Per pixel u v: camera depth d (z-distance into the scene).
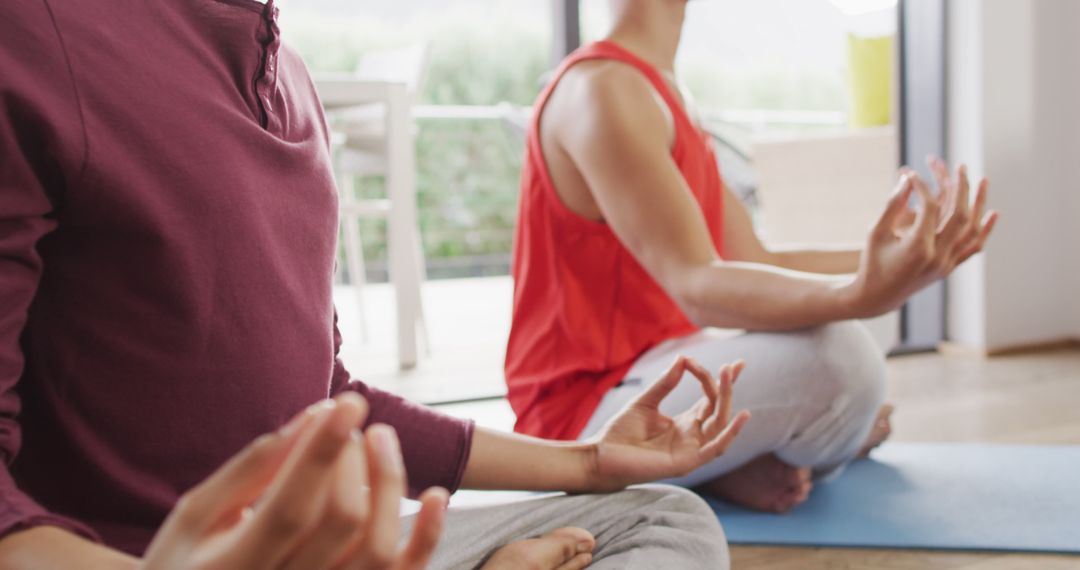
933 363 3.23
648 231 1.38
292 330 0.76
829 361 1.40
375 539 0.42
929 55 3.45
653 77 1.51
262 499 0.42
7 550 0.51
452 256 6.86
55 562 0.50
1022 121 3.36
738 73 6.64
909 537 1.46
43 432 0.70
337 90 3.03
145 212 0.66
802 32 6.49
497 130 6.74
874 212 2.96
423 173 6.70
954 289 3.44
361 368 3.19
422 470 0.96
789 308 1.33
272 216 0.75
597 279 1.51
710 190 1.65
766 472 1.59
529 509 0.96
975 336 3.35
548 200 1.52
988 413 2.42
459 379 2.97
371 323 4.30
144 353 0.69
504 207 6.86
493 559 0.85
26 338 0.68
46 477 0.71
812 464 1.56
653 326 1.54
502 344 3.69
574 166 1.48
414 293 3.20
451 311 4.77
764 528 1.52
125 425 0.70
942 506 1.61
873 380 1.45
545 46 7.50
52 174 0.63
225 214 0.71
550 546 0.87
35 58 0.62
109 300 0.68
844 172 3.00
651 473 1.00
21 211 0.61
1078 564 1.36
